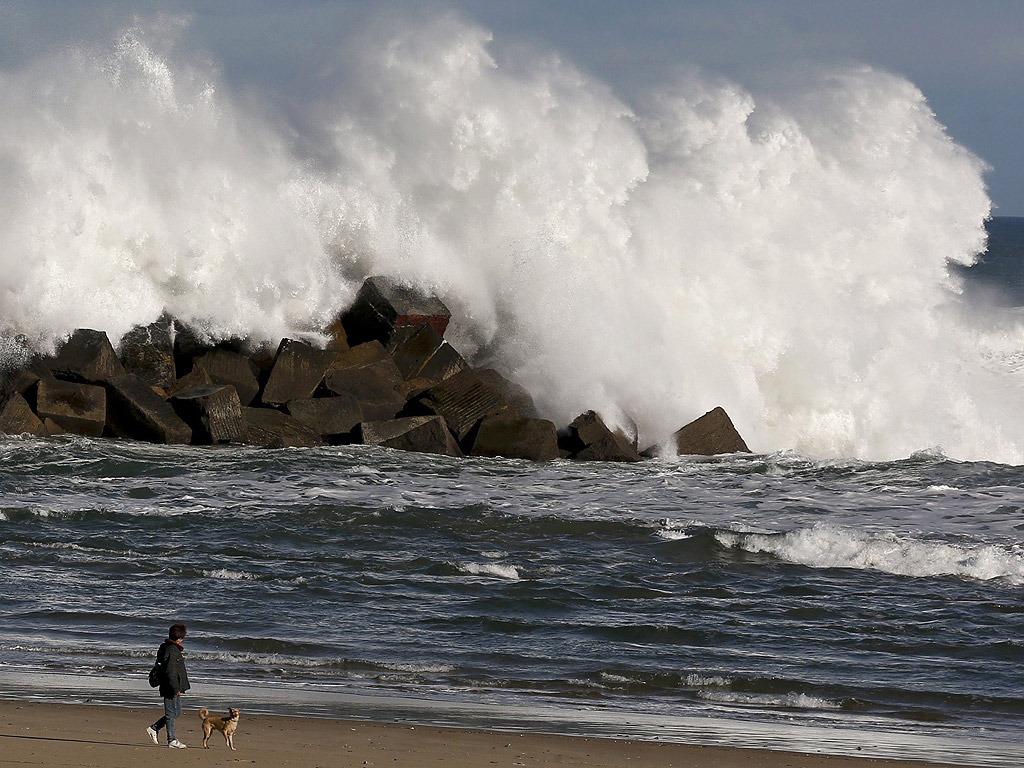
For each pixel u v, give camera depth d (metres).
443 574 56.28
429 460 82.12
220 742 32.78
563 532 64.50
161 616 48.69
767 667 44.88
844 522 68.69
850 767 33.50
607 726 37.06
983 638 48.72
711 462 87.25
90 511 64.00
